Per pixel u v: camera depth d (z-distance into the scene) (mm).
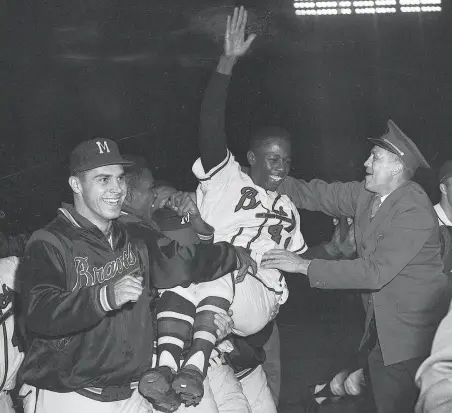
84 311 3404
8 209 8680
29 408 3852
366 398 5754
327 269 4562
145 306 3787
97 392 3715
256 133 4730
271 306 4469
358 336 7785
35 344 3672
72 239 3648
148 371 3652
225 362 4441
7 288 4055
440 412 2840
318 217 12094
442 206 5738
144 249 3836
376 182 4746
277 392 5289
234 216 4551
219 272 3979
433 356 2906
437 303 4691
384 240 4656
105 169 3656
